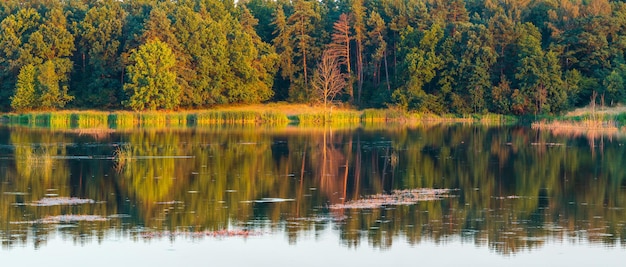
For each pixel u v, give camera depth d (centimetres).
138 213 2738
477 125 8362
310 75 10844
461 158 4562
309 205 2923
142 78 9444
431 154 4803
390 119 9544
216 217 2688
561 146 5384
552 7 10656
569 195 3159
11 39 9938
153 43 9519
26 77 9575
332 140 5891
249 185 3403
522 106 9338
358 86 10744
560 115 9062
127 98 9794
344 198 3088
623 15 9900
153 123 8588
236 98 10281
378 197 3112
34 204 2880
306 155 4694
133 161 4250
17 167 3922
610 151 4981
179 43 10125
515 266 2119
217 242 2353
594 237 2417
